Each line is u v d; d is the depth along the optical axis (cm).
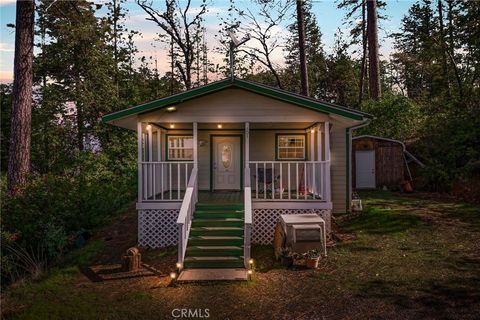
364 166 1961
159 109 1082
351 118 1042
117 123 1188
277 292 726
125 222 1316
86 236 1179
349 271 812
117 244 1083
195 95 1055
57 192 1228
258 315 638
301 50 2231
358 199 1406
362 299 672
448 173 1697
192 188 997
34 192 1190
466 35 2016
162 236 1062
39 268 929
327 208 1069
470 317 586
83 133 2359
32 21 1441
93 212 1313
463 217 1173
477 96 1917
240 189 1398
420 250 915
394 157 1952
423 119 2200
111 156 2286
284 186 1408
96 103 2309
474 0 1925
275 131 1412
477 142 1667
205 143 1406
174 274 780
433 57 2231
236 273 823
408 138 2166
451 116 1852
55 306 704
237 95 1091
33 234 1078
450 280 728
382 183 1952
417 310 618
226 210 1053
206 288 757
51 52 2242
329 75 3766
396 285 721
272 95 1057
